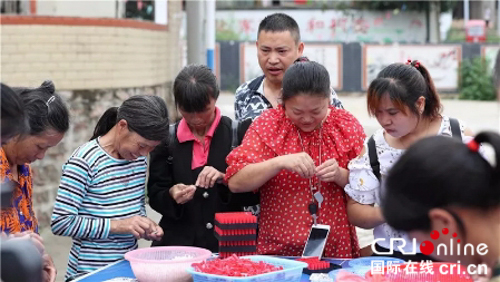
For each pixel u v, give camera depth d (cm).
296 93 309
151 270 280
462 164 162
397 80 301
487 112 1722
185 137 355
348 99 2077
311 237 316
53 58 662
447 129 319
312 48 2208
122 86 737
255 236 307
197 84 337
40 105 292
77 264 335
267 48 400
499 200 162
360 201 319
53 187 664
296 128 330
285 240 325
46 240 633
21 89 297
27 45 644
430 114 318
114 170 331
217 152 355
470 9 2844
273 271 266
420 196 164
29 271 161
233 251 305
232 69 2270
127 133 319
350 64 2200
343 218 331
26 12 712
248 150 327
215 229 321
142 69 779
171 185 359
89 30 689
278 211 328
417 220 165
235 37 2561
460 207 162
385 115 305
